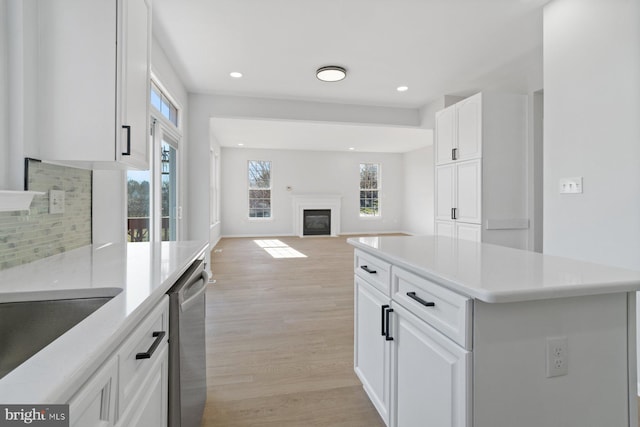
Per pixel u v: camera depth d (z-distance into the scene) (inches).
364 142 346.0
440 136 168.9
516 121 147.0
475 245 66.4
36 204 55.9
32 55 52.7
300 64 146.7
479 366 36.6
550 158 97.6
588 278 39.0
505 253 56.7
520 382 37.6
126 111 58.5
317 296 150.4
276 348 97.6
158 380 39.2
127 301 33.2
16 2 49.8
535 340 37.9
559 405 38.7
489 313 36.7
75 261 54.4
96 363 24.4
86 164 61.9
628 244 78.1
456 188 157.1
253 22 112.3
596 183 84.9
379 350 61.7
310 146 375.6
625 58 78.5
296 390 76.2
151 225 129.3
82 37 55.6
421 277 46.8
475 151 145.5
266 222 399.5
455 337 38.8
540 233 146.2
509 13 106.7
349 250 290.4
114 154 56.7
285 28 116.3
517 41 125.7
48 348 23.0
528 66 148.6
